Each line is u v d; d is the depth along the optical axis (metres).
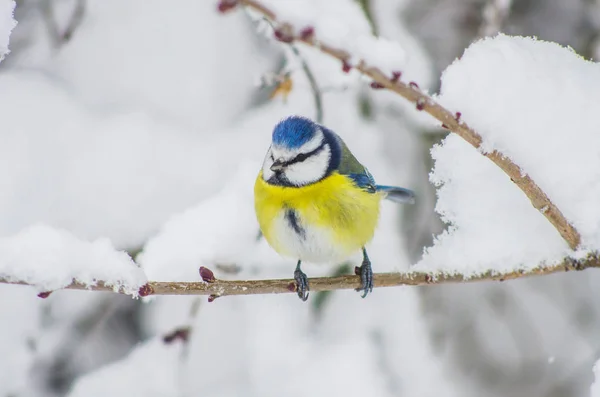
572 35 11.96
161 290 5.60
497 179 5.99
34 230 5.20
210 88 10.44
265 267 9.02
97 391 8.88
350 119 10.21
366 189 8.28
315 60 9.70
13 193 9.33
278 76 9.66
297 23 3.71
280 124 8.16
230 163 9.95
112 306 10.49
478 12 12.29
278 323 9.56
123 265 5.39
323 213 7.94
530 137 5.48
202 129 10.27
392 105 10.58
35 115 9.83
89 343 10.31
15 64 10.65
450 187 6.16
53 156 9.67
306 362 9.20
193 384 9.33
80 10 10.69
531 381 11.50
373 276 6.70
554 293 12.07
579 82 5.59
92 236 9.45
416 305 9.98
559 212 5.41
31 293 9.95
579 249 5.67
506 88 5.35
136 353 9.23
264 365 9.31
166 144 9.95
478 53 5.43
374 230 8.46
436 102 4.72
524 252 5.95
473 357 11.59
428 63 10.46
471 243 6.12
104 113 10.21
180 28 10.60
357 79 9.75
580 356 11.62
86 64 10.55
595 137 5.50
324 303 9.64
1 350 9.62
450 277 6.27
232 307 9.79
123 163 9.73
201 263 8.38
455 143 6.09
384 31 10.34
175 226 8.70
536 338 11.73
